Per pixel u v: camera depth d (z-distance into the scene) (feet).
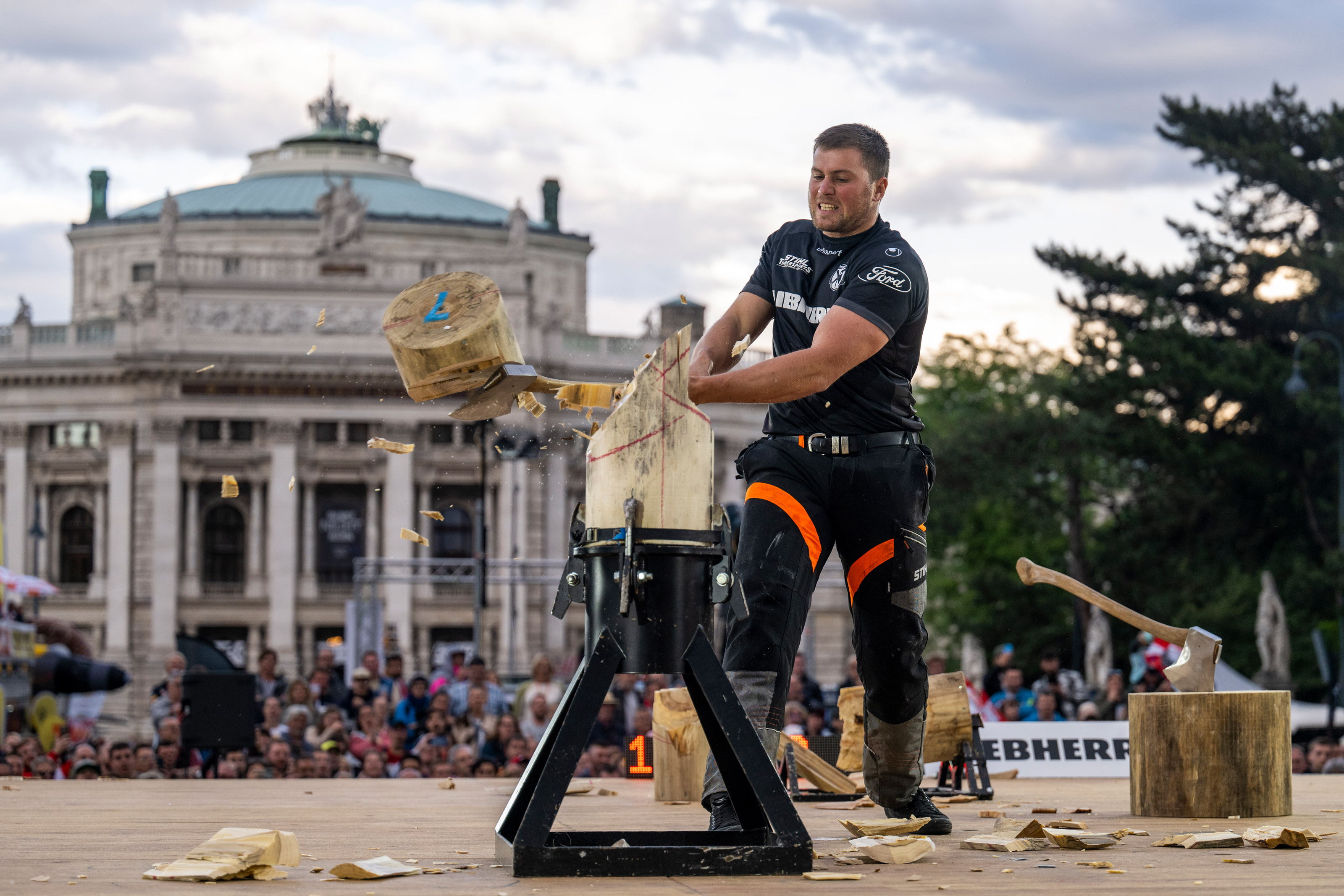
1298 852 12.41
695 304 238.07
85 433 242.78
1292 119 144.05
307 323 234.99
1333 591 132.77
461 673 76.74
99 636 237.66
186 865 10.59
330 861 11.78
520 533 232.73
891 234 13.87
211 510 238.27
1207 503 145.38
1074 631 146.82
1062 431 163.94
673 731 20.98
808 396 13.56
